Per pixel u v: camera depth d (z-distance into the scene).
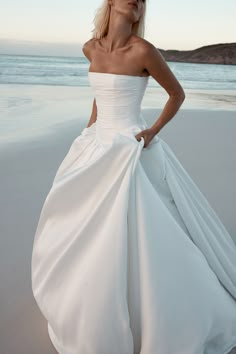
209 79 42.50
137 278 2.36
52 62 60.84
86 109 13.67
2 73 34.28
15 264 3.76
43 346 2.74
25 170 6.32
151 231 2.38
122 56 2.60
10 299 3.26
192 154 7.69
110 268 2.29
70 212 2.61
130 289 2.36
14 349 2.71
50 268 2.54
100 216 2.43
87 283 2.31
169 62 69.56
